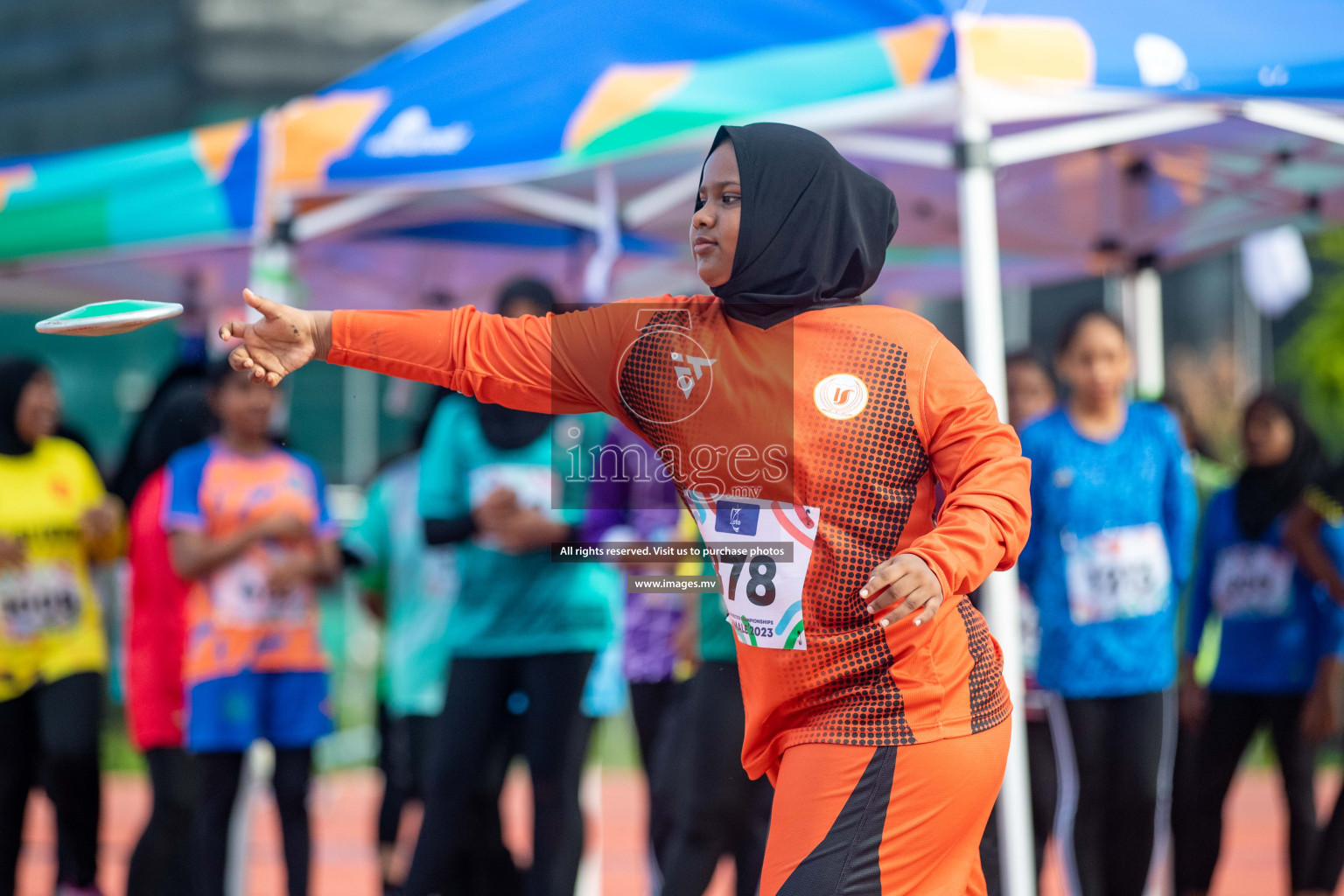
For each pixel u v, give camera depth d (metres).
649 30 13.03
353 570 17.16
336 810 25.45
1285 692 14.91
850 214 7.09
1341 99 11.98
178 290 23.39
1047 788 13.91
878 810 6.70
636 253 22.47
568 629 12.68
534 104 13.28
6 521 14.16
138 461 15.93
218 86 51.62
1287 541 14.65
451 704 12.71
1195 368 39.00
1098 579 13.30
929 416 6.88
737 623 7.18
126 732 33.25
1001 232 21.39
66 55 51.97
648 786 15.59
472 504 12.62
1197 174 18.22
